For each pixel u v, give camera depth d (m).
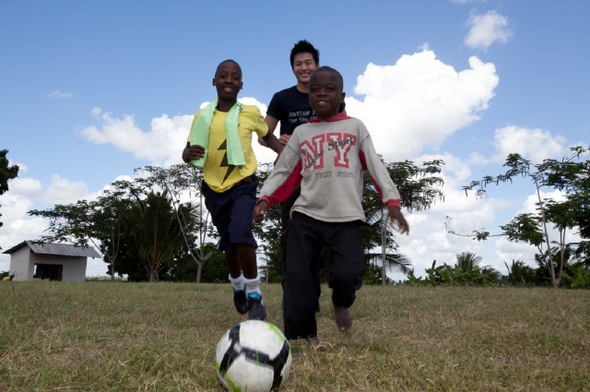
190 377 2.09
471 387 1.99
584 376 2.21
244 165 3.67
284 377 1.97
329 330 3.33
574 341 2.89
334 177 2.82
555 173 14.73
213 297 5.65
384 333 3.18
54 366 2.14
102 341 2.71
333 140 2.89
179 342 2.73
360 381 2.07
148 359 2.28
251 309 3.70
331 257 2.76
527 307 4.46
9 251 38.94
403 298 5.39
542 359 2.51
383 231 22.69
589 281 14.17
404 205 23.91
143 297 5.48
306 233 2.80
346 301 2.74
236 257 3.81
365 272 25.22
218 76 3.81
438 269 14.41
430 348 2.73
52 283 8.86
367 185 22.05
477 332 3.18
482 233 14.98
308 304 2.69
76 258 41.69
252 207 3.63
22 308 4.05
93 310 4.13
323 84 2.95
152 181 28.86
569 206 14.53
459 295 5.86
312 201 2.82
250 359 1.89
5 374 2.03
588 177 14.65
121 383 1.96
